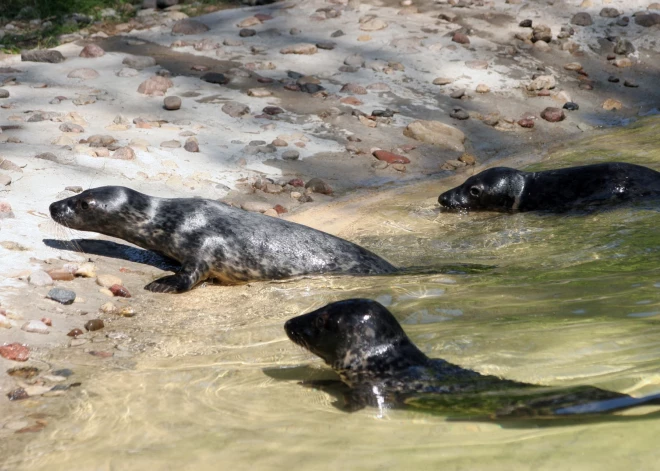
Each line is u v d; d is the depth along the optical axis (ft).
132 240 86.74
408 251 91.56
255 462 48.57
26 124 113.91
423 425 52.16
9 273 76.23
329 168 115.55
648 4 175.11
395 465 47.37
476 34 162.09
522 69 152.87
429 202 108.68
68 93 127.34
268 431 52.34
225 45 151.64
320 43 153.79
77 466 48.85
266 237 85.92
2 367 61.36
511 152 128.16
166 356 64.49
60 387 59.00
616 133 135.03
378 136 126.52
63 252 83.97
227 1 175.83
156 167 106.22
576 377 56.44
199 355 64.69
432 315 69.62
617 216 99.09
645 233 91.40
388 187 113.60
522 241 93.04
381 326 61.16
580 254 85.81
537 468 46.16
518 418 51.85
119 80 133.59
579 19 168.66
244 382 59.88
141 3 175.01
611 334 62.90
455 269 83.10
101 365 62.59
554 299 71.61
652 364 57.47
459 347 62.23
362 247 89.66
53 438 52.13
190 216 86.58
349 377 59.36
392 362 59.82
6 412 55.52
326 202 106.63
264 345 66.59
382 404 55.47
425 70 148.36
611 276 77.20
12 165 98.78
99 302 74.79
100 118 119.44
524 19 168.86
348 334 60.75
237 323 71.46
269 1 174.19
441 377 57.88
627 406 52.21
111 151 108.37
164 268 86.33
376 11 169.89
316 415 54.44
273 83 138.10
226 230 85.92
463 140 129.59
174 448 50.55
